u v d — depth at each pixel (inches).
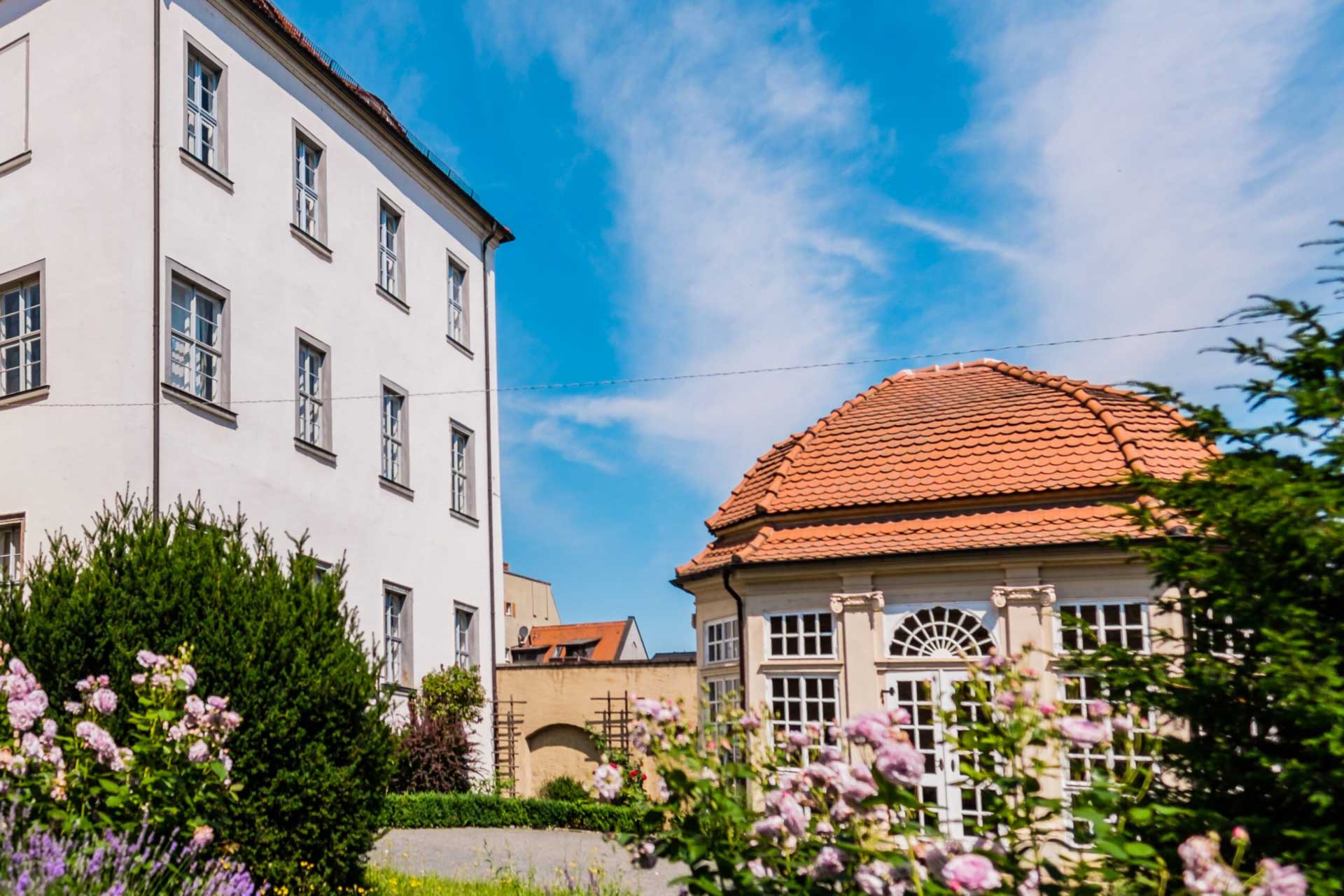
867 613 574.2
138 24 592.4
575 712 854.5
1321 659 196.1
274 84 701.3
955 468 613.0
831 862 173.2
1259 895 143.9
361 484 755.4
